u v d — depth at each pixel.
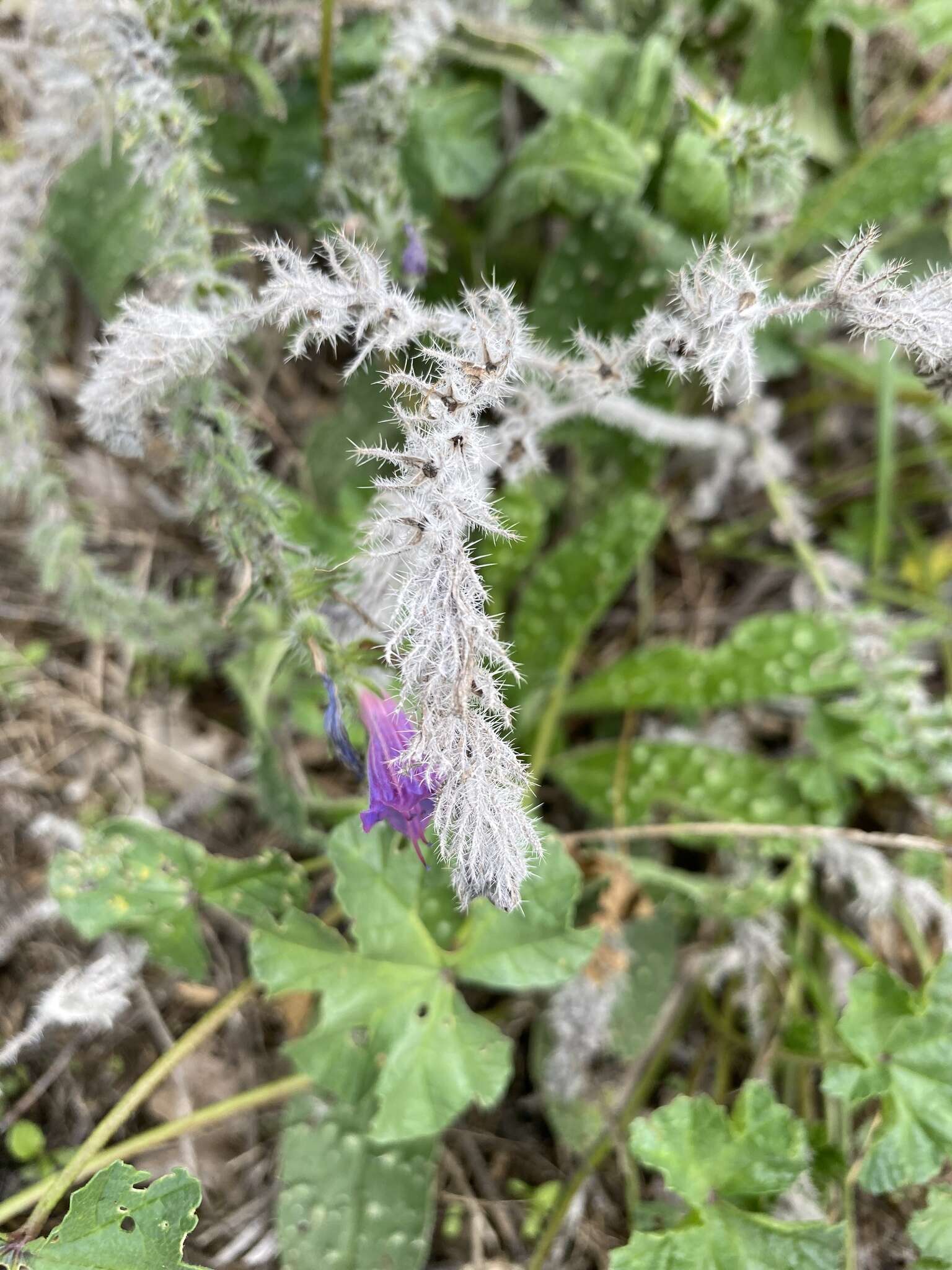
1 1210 0.19
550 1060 0.24
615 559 0.27
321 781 0.27
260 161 0.25
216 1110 0.21
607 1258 0.23
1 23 0.26
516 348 0.15
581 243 0.26
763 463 0.28
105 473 0.28
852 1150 0.23
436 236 0.27
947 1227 0.20
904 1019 0.20
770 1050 0.24
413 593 0.13
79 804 0.26
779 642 0.26
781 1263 0.18
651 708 0.28
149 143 0.19
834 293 0.15
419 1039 0.20
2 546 0.28
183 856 0.21
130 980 0.23
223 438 0.18
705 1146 0.19
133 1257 0.17
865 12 0.26
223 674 0.28
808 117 0.29
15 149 0.27
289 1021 0.24
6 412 0.23
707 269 0.15
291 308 0.15
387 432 0.26
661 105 0.25
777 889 0.23
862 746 0.25
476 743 0.13
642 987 0.25
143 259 0.24
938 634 0.29
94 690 0.27
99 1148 0.19
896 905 0.25
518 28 0.25
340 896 0.20
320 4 0.22
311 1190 0.21
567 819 0.28
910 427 0.31
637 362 0.20
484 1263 0.22
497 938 0.21
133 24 0.19
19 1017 0.23
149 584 0.29
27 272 0.24
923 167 0.26
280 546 0.18
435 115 0.26
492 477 0.28
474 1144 0.24
